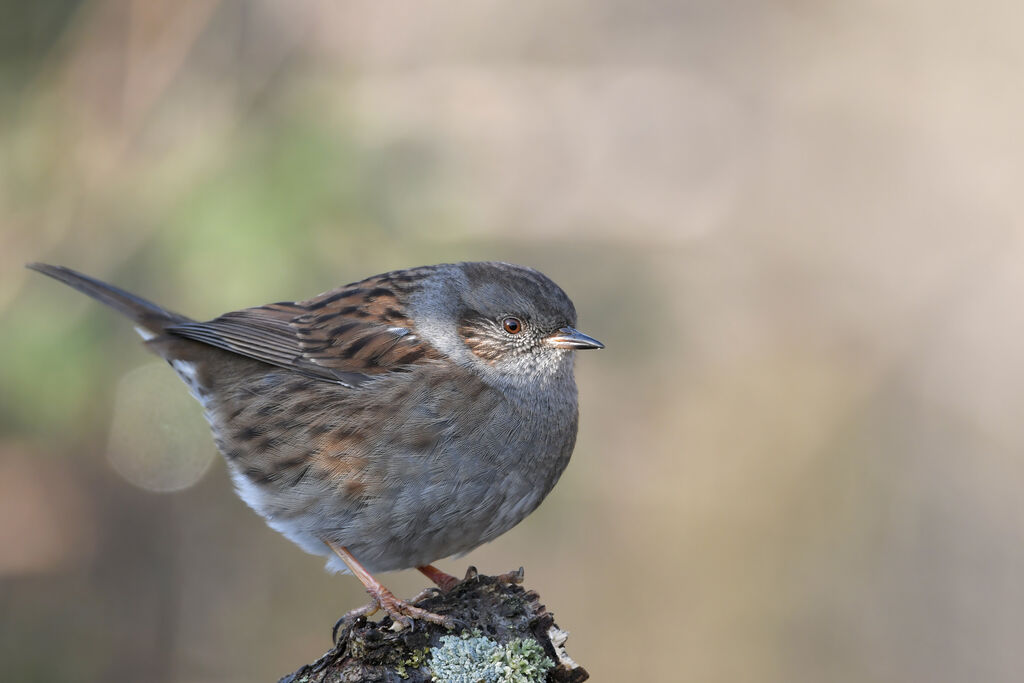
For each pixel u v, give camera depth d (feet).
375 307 24.54
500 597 20.13
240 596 42.01
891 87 56.49
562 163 49.16
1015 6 55.26
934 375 50.49
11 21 36.76
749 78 56.39
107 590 41.19
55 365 33.53
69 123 36.09
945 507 48.03
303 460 23.47
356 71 39.78
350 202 34.27
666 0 56.44
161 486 39.22
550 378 24.45
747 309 52.08
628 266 44.45
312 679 19.11
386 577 43.21
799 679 44.96
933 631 45.78
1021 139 54.19
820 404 49.90
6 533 40.42
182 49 37.27
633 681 44.45
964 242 53.31
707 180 53.93
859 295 52.54
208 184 34.37
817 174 55.36
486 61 48.60
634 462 46.93
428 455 23.07
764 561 46.42
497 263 25.35
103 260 34.19
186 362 25.71
